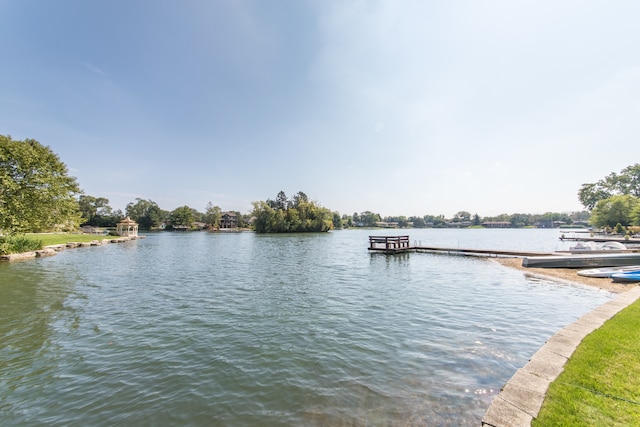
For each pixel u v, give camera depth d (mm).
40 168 26969
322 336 8305
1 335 8398
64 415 4879
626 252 22094
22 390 5598
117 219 104438
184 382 5910
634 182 74062
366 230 155125
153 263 24516
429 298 12578
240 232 110875
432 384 5699
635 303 8672
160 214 129125
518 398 4199
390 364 6566
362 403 5141
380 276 18266
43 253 29203
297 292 13891
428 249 32594
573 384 4445
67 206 34188
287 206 107875
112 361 6832
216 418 4797
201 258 28391
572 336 6246
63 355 7137
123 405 5156
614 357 5203
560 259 20172
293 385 5773
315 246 43969
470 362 6586
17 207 24484
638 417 3635
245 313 10570
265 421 4719
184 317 10109
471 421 4590
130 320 9773
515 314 10141
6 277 17469
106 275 18609
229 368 6484
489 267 21859
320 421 4699
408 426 4523
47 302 12023
